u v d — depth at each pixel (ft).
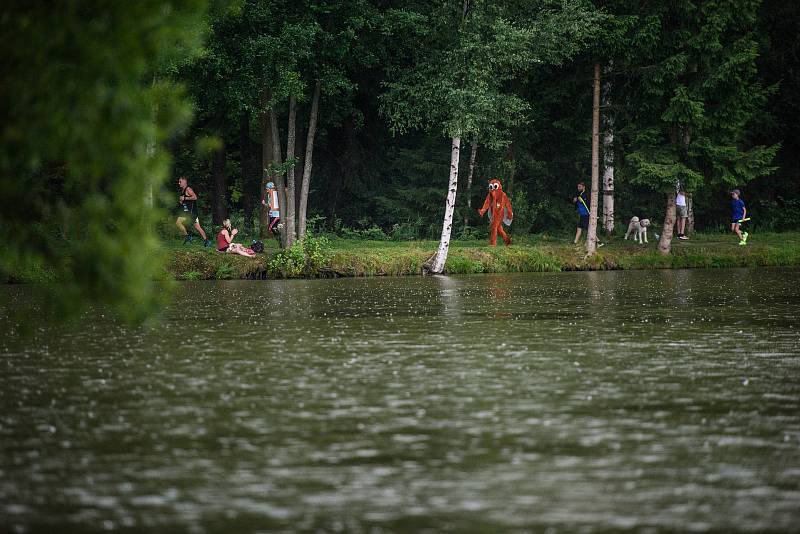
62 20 62.39
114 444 68.28
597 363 102.94
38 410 79.41
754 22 293.23
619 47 283.18
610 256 283.38
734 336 124.67
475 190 325.62
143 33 62.54
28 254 66.03
